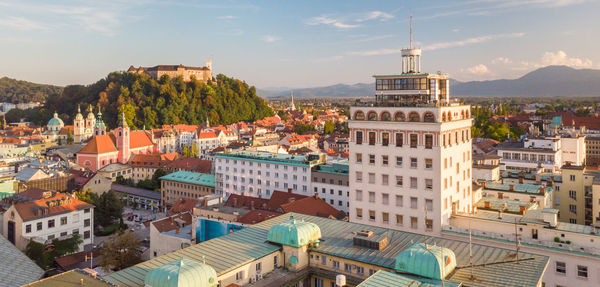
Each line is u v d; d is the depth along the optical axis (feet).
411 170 331.36
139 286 195.62
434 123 317.01
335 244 248.93
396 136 337.11
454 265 211.20
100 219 599.16
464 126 355.97
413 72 371.56
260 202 490.90
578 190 435.53
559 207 447.42
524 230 294.87
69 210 490.49
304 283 237.25
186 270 190.90
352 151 360.89
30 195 509.35
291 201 448.24
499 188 401.90
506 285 194.18
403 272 207.31
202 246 241.76
